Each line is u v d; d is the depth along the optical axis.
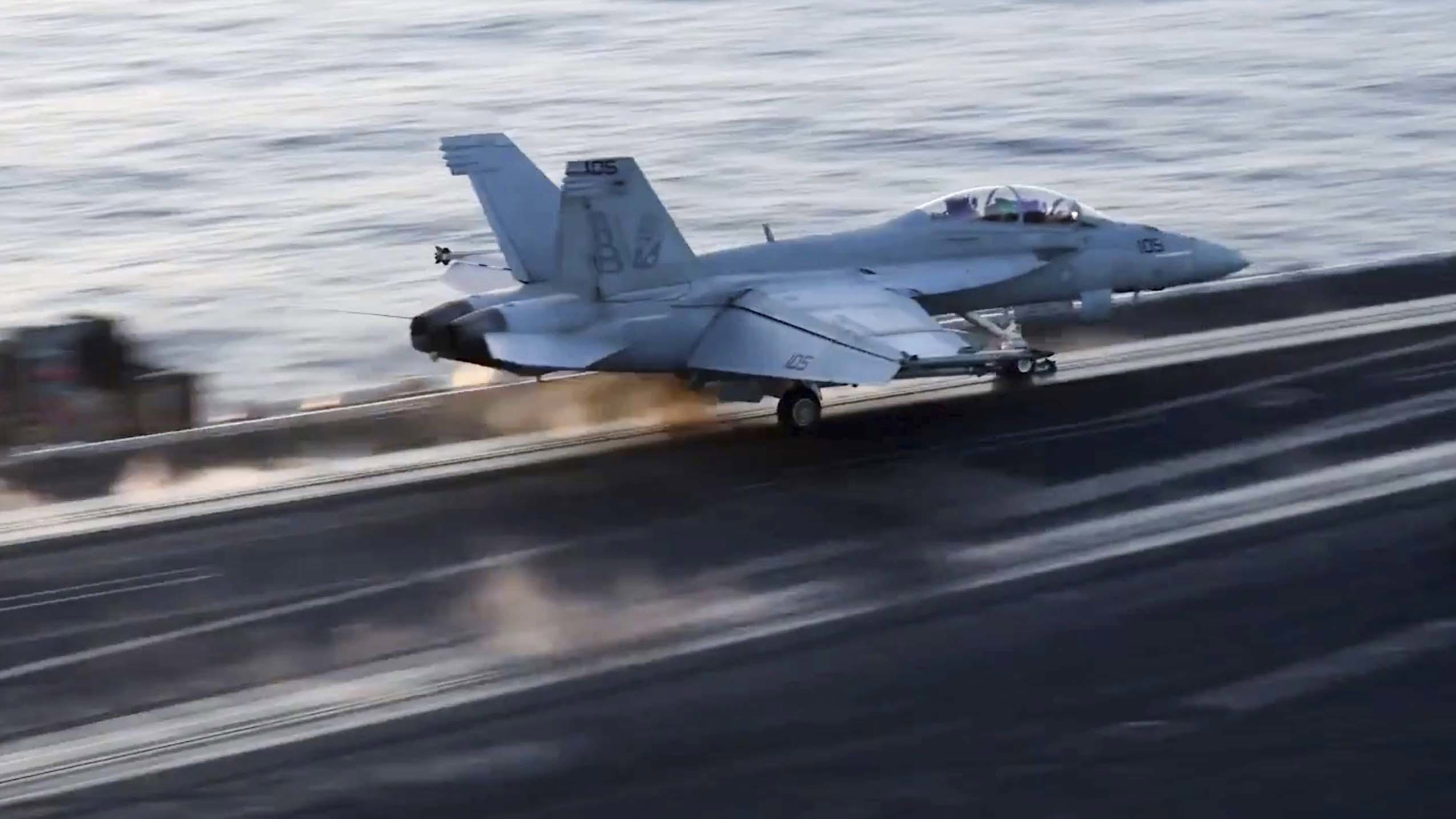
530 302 92.00
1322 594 70.62
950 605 70.75
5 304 171.00
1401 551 75.56
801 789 54.41
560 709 61.22
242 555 78.94
